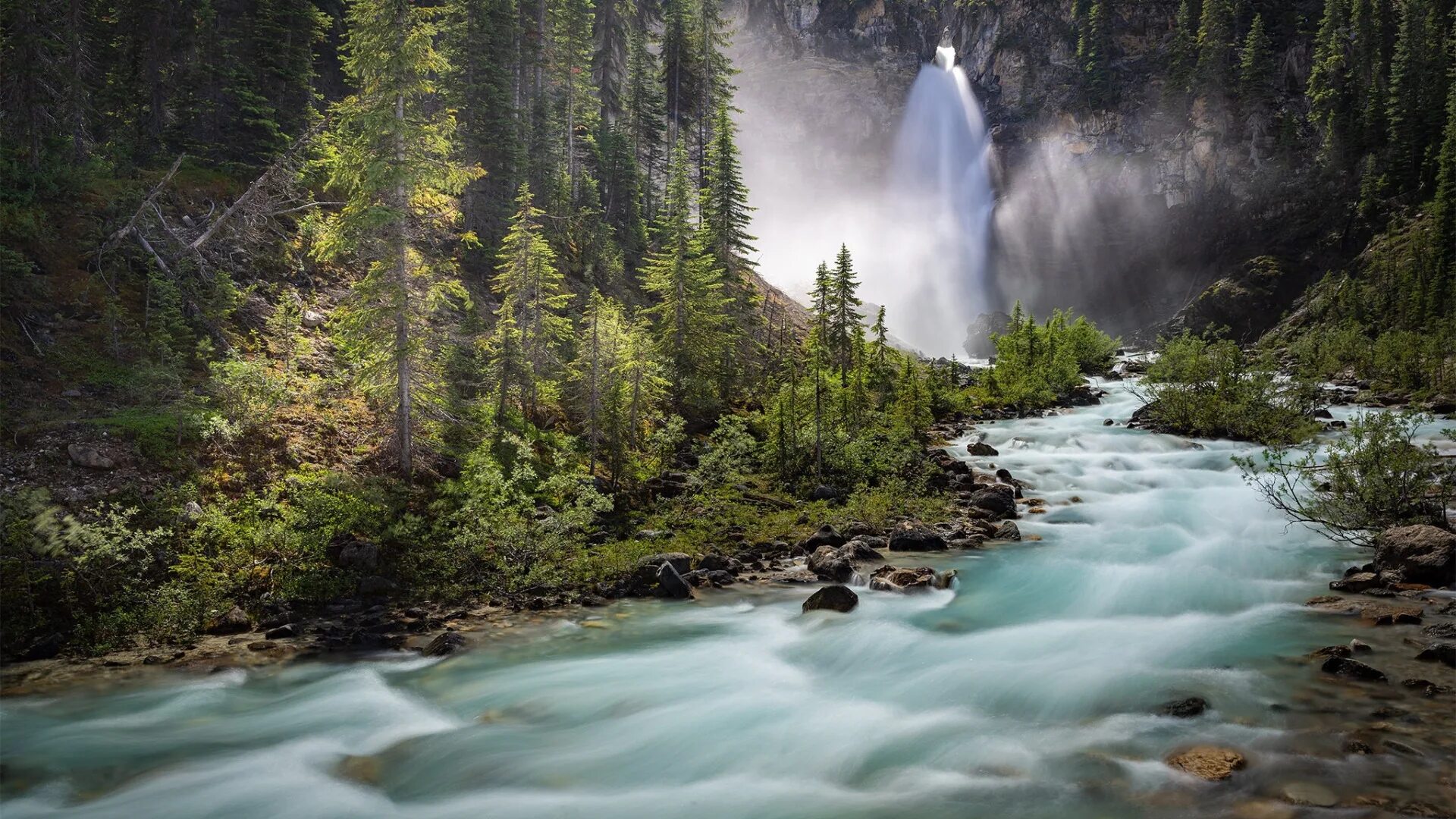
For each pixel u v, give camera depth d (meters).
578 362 26.06
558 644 14.29
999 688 11.48
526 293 26.94
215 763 10.11
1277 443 28.70
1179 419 35.44
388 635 14.64
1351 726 9.30
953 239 135.38
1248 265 91.38
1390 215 81.31
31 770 9.88
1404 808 7.50
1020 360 50.22
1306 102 103.38
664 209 61.47
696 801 8.95
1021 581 16.98
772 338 52.69
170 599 15.02
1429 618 12.91
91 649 13.88
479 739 10.73
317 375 25.19
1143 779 8.57
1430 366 42.78
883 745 10.05
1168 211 110.38
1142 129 116.81
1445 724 9.22
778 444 27.64
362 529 18.31
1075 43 130.62
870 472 26.75
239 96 33.66
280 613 15.53
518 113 46.75
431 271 21.22
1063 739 9.77
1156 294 108.88
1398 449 17.77
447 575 17.48
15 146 26.72
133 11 35.91
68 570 14.91
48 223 25.30
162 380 21.19
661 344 33.97
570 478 21.25
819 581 17.95
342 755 10.34
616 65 66.44
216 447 19.42
